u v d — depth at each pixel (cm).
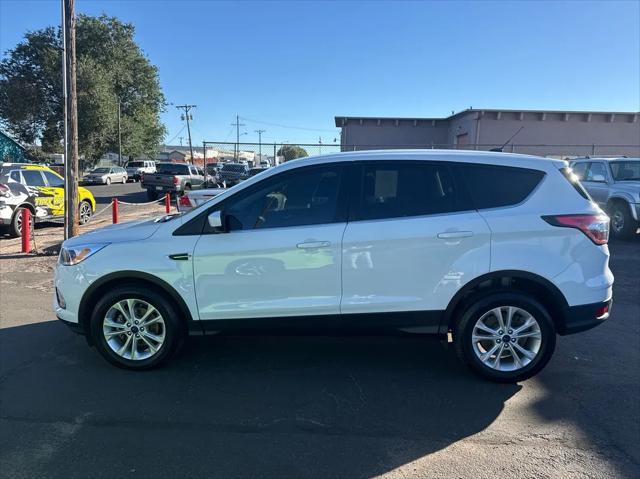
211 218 389
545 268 384
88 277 409
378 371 426
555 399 376
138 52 5534
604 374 421
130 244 407
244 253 396
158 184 2444
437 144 2748
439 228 387
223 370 428
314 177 405
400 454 305
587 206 395
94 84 4534
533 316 389
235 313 403
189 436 325
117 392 386
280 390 390
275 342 495
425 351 470
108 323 418
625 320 567
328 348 478
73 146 976
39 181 1327
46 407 362
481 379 407
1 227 1181
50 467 292
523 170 401
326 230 393
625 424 340
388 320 396
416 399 375
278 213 404
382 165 404
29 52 4888
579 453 306
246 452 307
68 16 948
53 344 489
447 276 388
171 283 403
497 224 386
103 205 2228
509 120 2498
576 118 2514
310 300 397
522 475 285
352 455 304
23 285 743
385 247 388
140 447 312
